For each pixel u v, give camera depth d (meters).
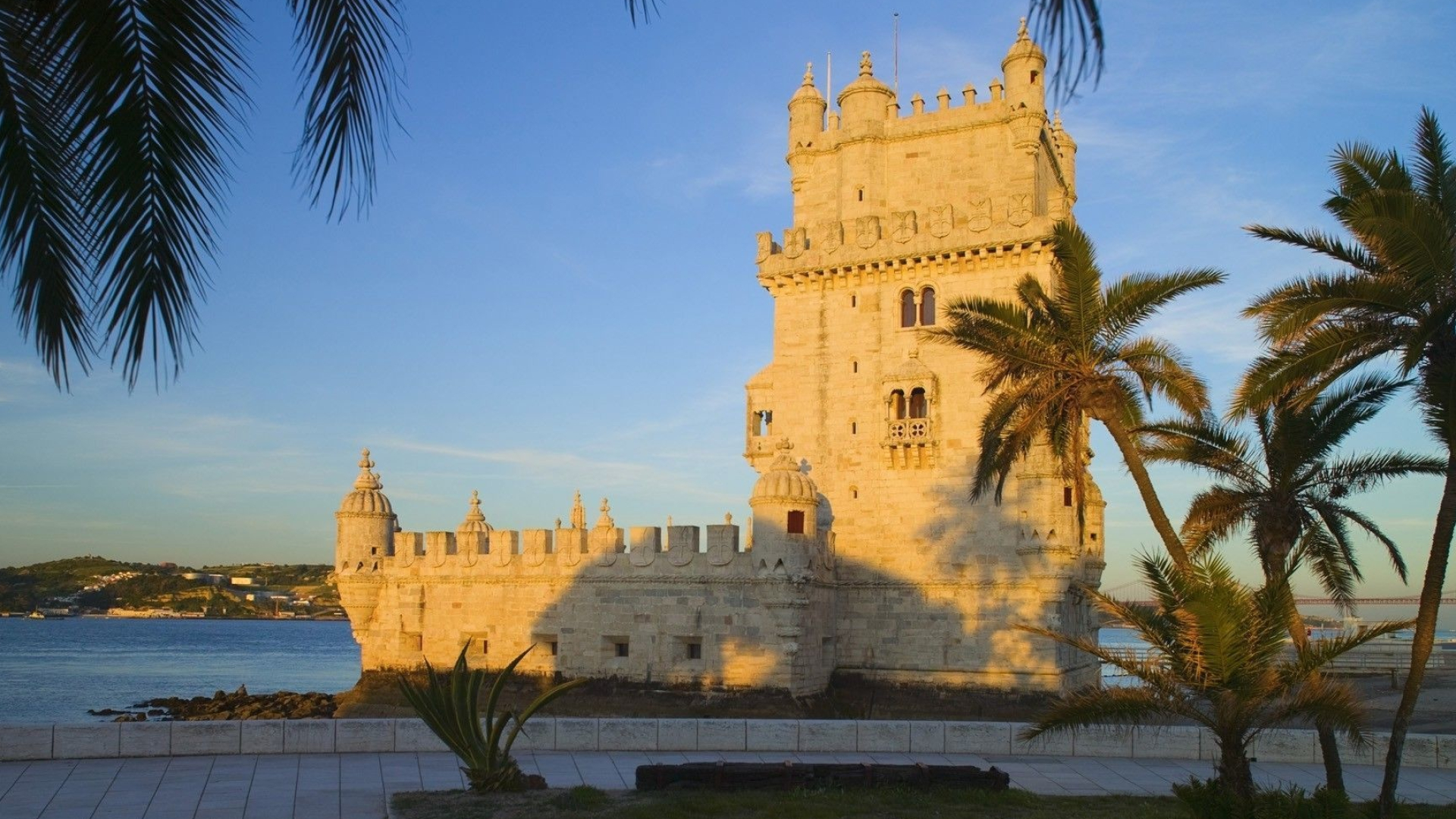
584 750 33.59
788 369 59.44
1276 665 22.84
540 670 57.50
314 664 177.50
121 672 149.50
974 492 38.44
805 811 24.92
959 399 55.19
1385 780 25.52
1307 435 31.30
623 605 55.41
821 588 54.47
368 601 63.59
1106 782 30.17
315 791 26.78
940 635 54.22
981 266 55.66
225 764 29.98
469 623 60.31
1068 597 53.75
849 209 59.34
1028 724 34.38
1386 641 103.56
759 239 60.69
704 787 27.00
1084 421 56.03
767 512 51.97
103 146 12.03
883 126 59.53
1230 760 22.66
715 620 52.88
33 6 11.84
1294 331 26.52
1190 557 31.80
